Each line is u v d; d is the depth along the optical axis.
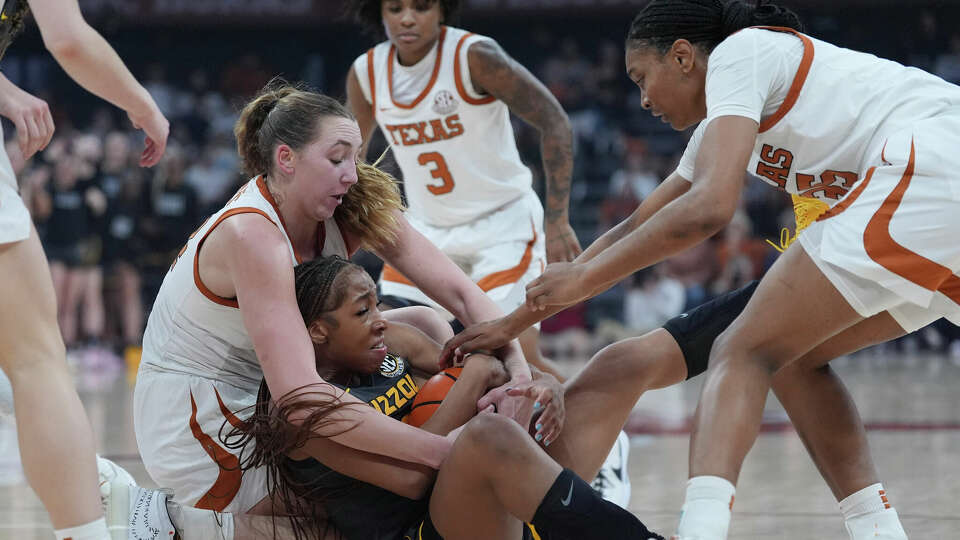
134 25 18.84
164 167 14.60
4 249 2.80
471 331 3.35
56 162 13.62
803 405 3.51
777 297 3.06
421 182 5.36
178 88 19.59
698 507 2.84
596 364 3.38
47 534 4.21
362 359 3.17
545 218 5.24
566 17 18.91
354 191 3.40
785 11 3.33
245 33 19.53
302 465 3.10
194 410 3.21
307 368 2.98
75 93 18.77
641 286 14.55
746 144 2.98
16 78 18.84
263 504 3.20
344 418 2.97
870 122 3.11
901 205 2.95
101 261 13.89
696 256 14.42
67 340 13.58
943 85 3.17
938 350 14.56
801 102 3.14
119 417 8.13
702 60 3.25
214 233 3.11
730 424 2.93
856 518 3.47
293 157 3.14
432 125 5.18
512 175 5.35
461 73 5.09
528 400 3.21
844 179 3.20
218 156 16.00
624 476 4.23
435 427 3.16
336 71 19.59
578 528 2.86
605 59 18.66
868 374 11.53
